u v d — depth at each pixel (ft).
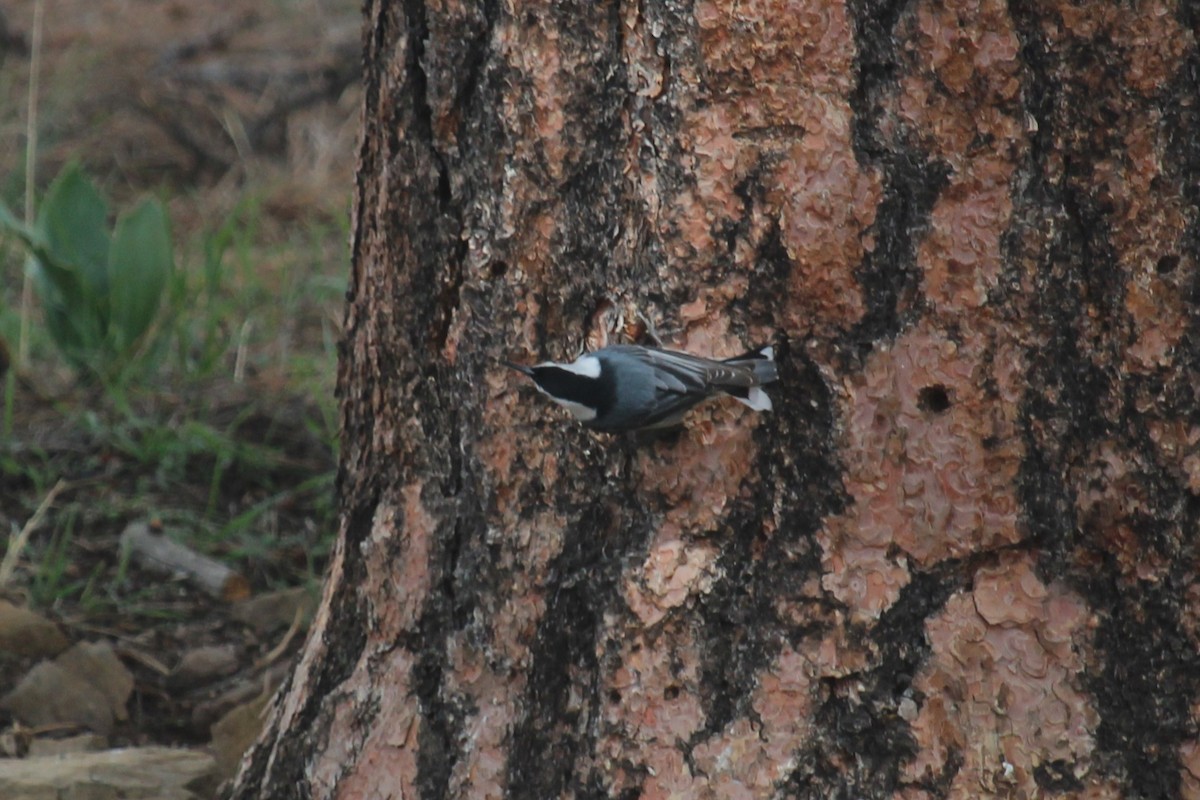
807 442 18.94
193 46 61.98
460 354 20.63
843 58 18.26
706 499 19.19
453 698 21.02
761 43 18.26
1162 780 18.95
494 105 19.86
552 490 20.20
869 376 18.71
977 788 18.81
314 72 60.29
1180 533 18.66
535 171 19.76
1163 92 18.15
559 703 20.18
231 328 44.62
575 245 19.80
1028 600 18.78
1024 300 18.42
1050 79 18.17
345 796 21.65
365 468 22.12
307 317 46.14
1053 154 18.31
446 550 21.16
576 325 19.98
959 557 18.78
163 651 31.78
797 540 19.03
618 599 19.53
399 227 20.92
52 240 39.63
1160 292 18.43
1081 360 18.56
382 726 21.48
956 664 18.83
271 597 32.96
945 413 18.67
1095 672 18.80
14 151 54.19
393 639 21.59
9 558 33.14
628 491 19.63
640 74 18.90
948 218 18.43
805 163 18.48
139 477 37.29
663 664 19.31
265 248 49.90
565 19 19.25
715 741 19.15
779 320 18.83
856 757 18.98
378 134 21.20
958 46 18.10
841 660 18.93
